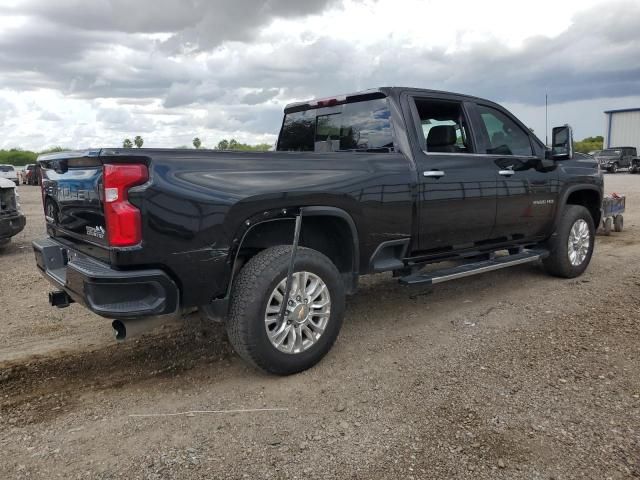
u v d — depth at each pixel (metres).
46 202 4.10
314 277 3.63
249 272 3.38
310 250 3.66
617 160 33.19
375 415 3.08
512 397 3.24
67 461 2.69
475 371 3.62
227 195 3.23
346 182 3.81
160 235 3.03
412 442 2.79
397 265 4.36
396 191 4.13
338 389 3.42
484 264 5.01
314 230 4.09
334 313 3.74
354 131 4.73
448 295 5.50
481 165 4.84
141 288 3.07
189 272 3.16
